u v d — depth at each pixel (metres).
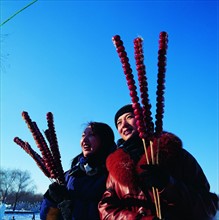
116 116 1.60
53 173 1.55
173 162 1.26
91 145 1.76
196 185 1.25
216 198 1.28
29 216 25.97
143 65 1.07
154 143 1.29
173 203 1.17
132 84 1.08
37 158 1.64
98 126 1.81
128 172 1.29
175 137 1.31
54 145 1.57
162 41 1.08
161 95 1.09
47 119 1.60
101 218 1.33
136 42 1.07
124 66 1.08
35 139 1.54
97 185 1.68
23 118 1.55
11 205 40.00
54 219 1.74
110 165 1.35
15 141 1.70
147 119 1.08
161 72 1.09
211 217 1.19
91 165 1.74
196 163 1.30
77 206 1.63
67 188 1.64
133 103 1.08
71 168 1.86
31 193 42.44
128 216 1.22
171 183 1.12
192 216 1.17
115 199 1.33
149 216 1.17
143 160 1.28
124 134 1.54
